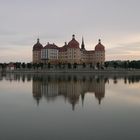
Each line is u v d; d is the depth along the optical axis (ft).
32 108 146.00
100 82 375.66
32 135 92.43
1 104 160.86
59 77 522.06
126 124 107.65
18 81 393.50
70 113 130.72
